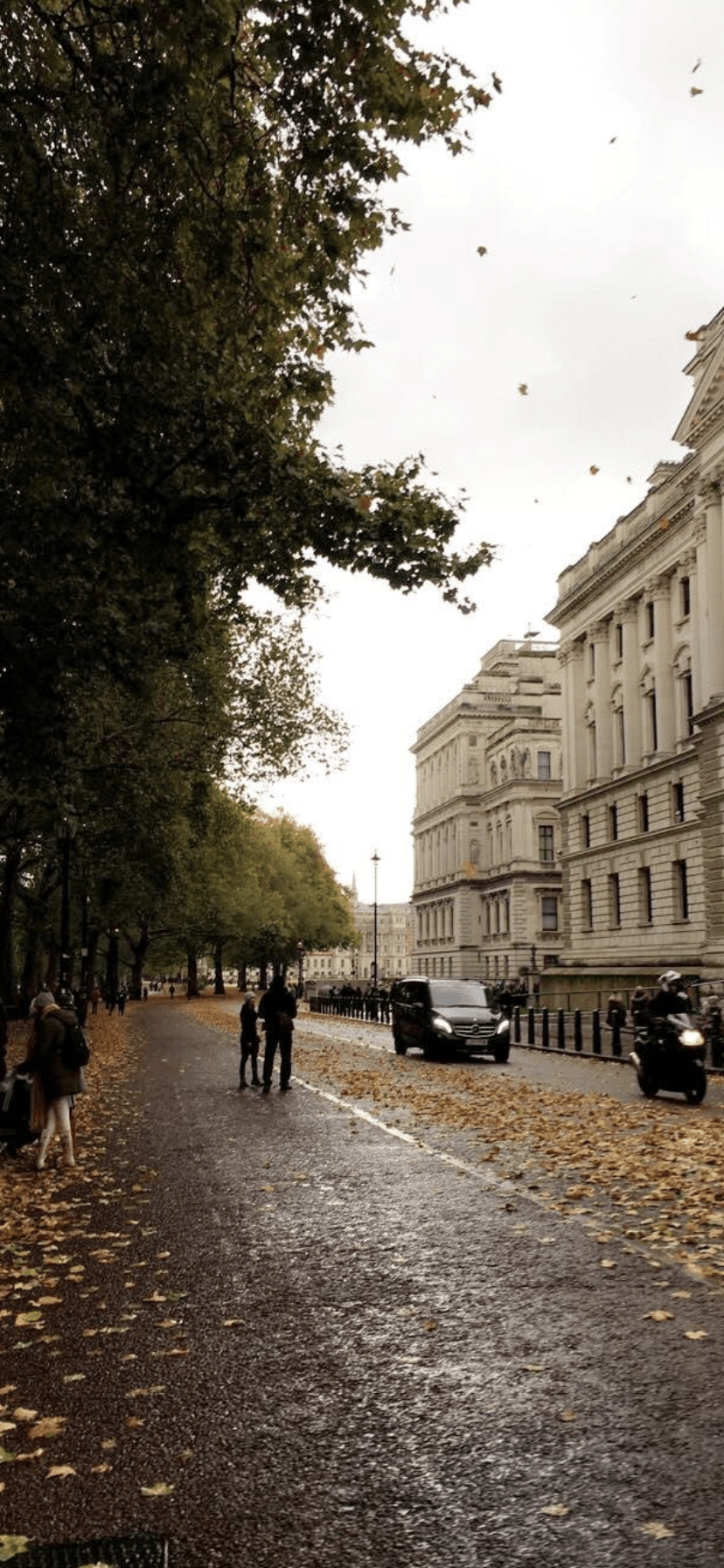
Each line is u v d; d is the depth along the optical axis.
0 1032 13.27
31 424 9.63
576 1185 9.70
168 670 22.42
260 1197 9.54
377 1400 5.01
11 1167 11.35
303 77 8.64
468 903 95.94
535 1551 3.70
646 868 54.47
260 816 84.75
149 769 25.62
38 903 40.84
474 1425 4.70
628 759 56.53
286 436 11.33
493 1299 6.46
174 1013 56.72
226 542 11.96
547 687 101.69
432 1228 8.26
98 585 11.27
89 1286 6.98
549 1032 35.78
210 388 10.23
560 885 85.75
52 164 9.16
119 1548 3.75
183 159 9.09
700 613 45.53
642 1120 13.89
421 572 11.03
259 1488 4.19
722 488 44.38
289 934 92.62
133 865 36.28
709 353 43.53
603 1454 4.38
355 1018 53.28
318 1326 6.07
